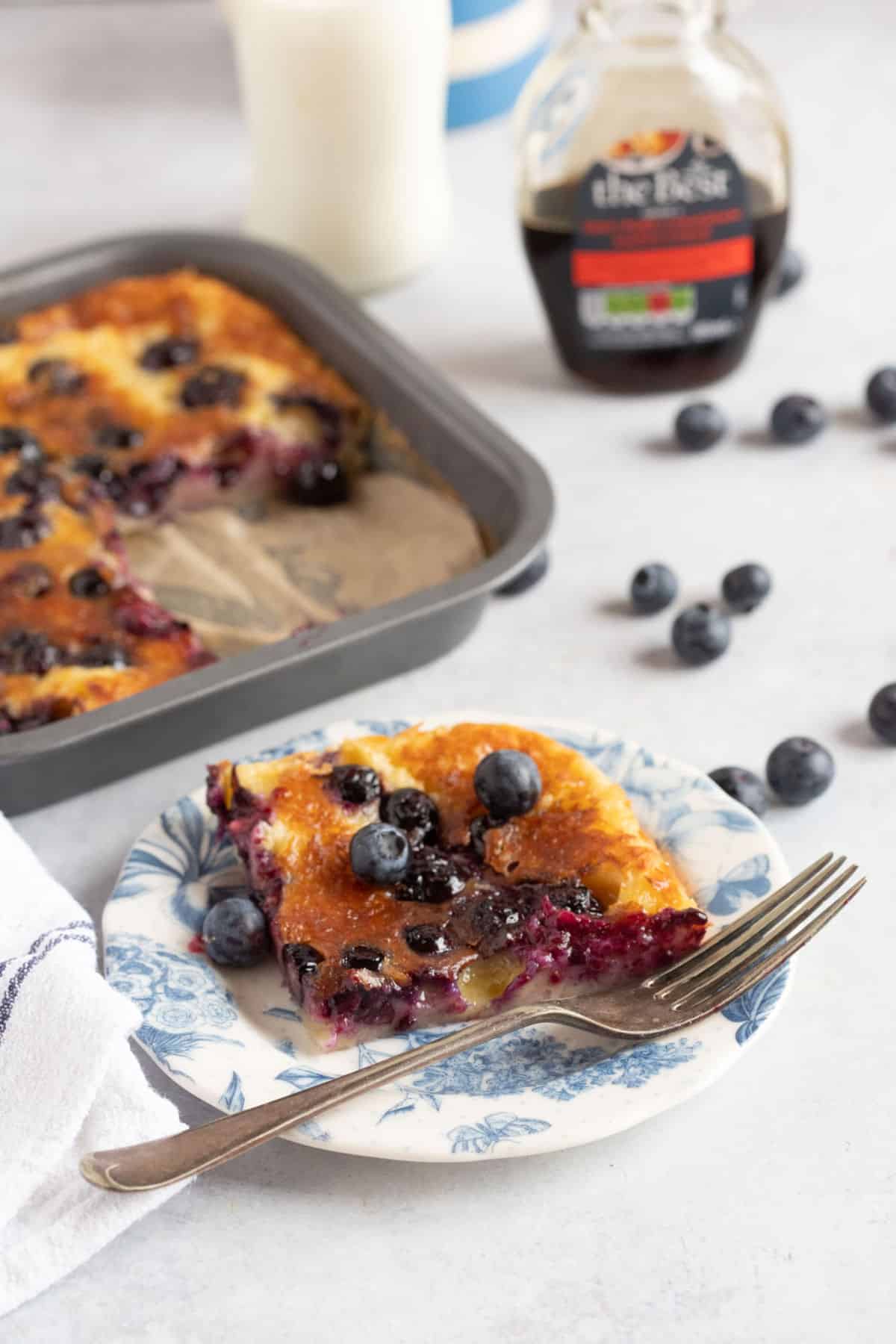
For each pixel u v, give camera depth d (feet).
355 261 3.28
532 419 3.08
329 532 2.94
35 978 2.24
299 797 2.43
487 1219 2.23
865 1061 2.32
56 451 3.00
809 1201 2.23
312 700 2.66
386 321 3.27
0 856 2.36
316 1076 2.27
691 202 2.97
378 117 3.18
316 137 3.18
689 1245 2.21
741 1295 2.18
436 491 2.94
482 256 3.39
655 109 2.93
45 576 2.77
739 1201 2.23
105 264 3.20
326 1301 2.19
